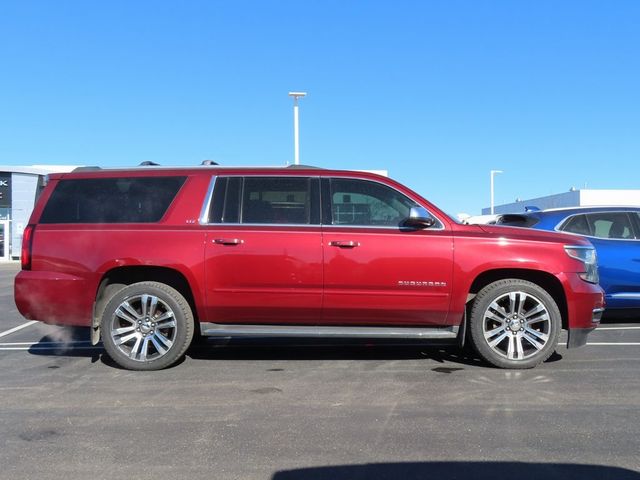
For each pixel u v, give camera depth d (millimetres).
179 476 3473
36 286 5758
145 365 5797
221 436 4098
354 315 5734
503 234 5734
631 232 8031
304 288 5652
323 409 4648
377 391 5117
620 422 4309
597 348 6711
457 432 4137
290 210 5797
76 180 5992
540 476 3443
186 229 5727
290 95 23516
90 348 7023
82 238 5762
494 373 5664
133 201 5887
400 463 3639
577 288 5664
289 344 7113
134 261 5668
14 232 32875
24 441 4020
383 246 5629
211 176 5922
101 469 3572
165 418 4465
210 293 5688
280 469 3564
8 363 6246
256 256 5641
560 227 8094
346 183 5863
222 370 5871
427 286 5633
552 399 4852
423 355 6504
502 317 5746
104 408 4707
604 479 3398
